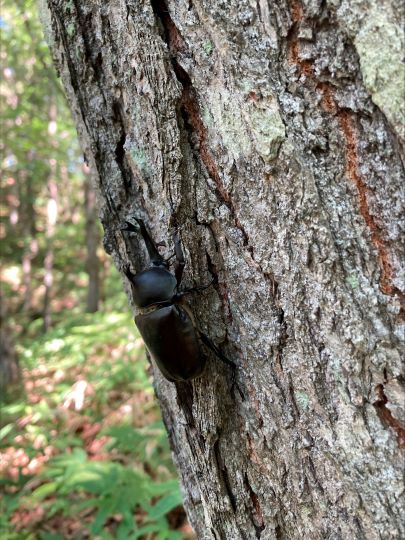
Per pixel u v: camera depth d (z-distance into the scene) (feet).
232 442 0.51
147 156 0.50
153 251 0.55
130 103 0.50
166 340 0.52
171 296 0.53
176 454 0.65
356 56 0.37
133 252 0.59
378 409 0.40
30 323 4.49
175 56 0.46
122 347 2.48
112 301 4.18
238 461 0.51
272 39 0.40
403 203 0.37
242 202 0.45
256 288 0.45
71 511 1.23
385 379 0.39
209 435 0.51
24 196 6.11
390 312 0.39
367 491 0.41
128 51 0.48
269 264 0.44
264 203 0.43
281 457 0.47
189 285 0.51
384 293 0.39
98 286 4.22
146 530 1.07
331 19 0.37
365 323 0.40
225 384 0.50
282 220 0.42
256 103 0.41
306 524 0.47
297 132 0.40
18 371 2.51
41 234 6.35
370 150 0.38
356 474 0.42
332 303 0.41
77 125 0.60
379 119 0.37
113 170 0.55
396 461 0.40
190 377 0.50
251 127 0.42
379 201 0.38
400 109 0.35
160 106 0.47
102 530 1.10
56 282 5.63
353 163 0.39
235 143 0.44
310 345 0.43
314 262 0.41
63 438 1.70
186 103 0.47
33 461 1.63
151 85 0.47
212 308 0.50
